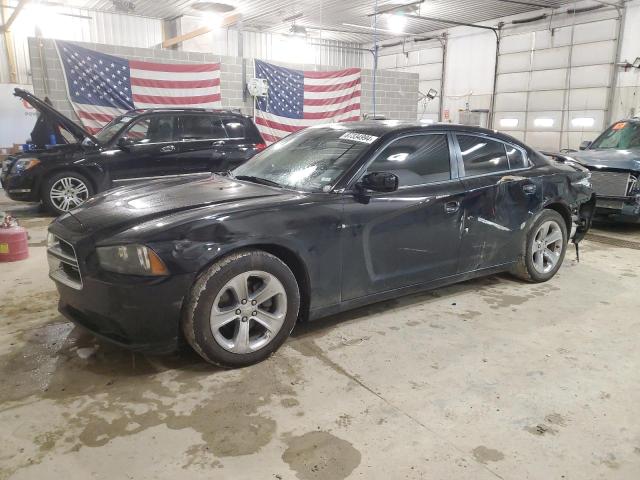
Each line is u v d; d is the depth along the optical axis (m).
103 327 2.73
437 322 3.56
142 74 10.19
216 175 3.85
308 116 12.41
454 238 3.69
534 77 16.61
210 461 2.08
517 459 2.13
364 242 3.21
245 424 2.34
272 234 2.81
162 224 2.63
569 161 5.69
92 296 2.65
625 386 2.75
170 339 2.64
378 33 19.89
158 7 15.52
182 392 2.60
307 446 2.19
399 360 2.99
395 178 3.04
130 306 2.55
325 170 3.32
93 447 2.16
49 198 7.32
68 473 2.00
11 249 4.92
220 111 8.16
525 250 4.26
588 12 14.91
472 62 18.58
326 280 3.10
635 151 7.18
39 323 3.43
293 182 3.36
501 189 3.92
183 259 2.56
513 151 4.21
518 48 16.97
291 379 2.75
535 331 3.45
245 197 3.03
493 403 2.56
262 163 3.84
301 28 18.12
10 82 15.05
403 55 21.27
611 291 4.30
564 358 3.06
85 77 9.68
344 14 16.83
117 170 7.44
